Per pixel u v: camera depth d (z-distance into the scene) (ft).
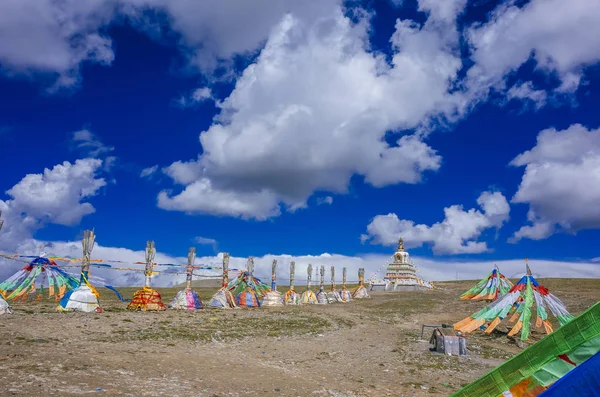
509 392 20.43
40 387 35.78
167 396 37.78
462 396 21.89
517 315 105.40
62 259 97.76
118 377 42.11
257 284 159.74
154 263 112.16
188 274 119.03
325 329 98.68
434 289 278.26
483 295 150.51
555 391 17.94
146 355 54.80
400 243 305.12
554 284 259.19
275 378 49.62
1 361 43.34
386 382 53.16
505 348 89.66
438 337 79.87
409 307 164.86
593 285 239.91
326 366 60.59
